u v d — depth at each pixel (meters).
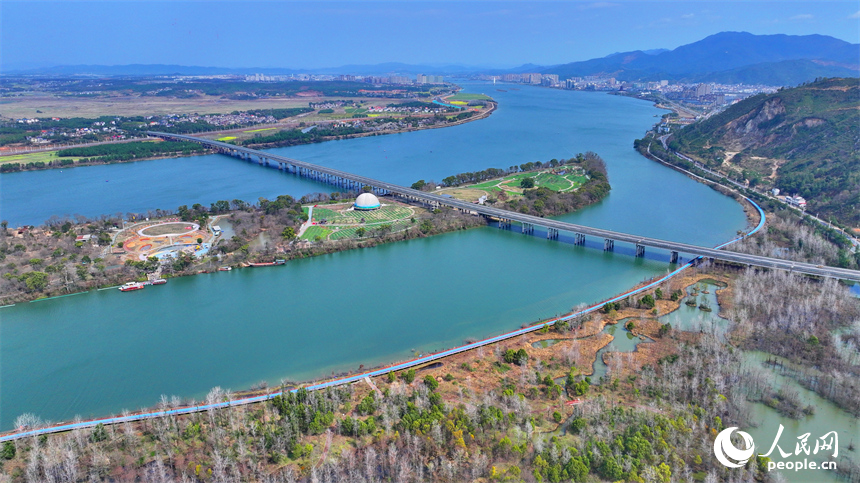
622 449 142.62
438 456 143.62
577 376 186.12
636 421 154.12
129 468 141.25
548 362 194.75
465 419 154.88
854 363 188.25
